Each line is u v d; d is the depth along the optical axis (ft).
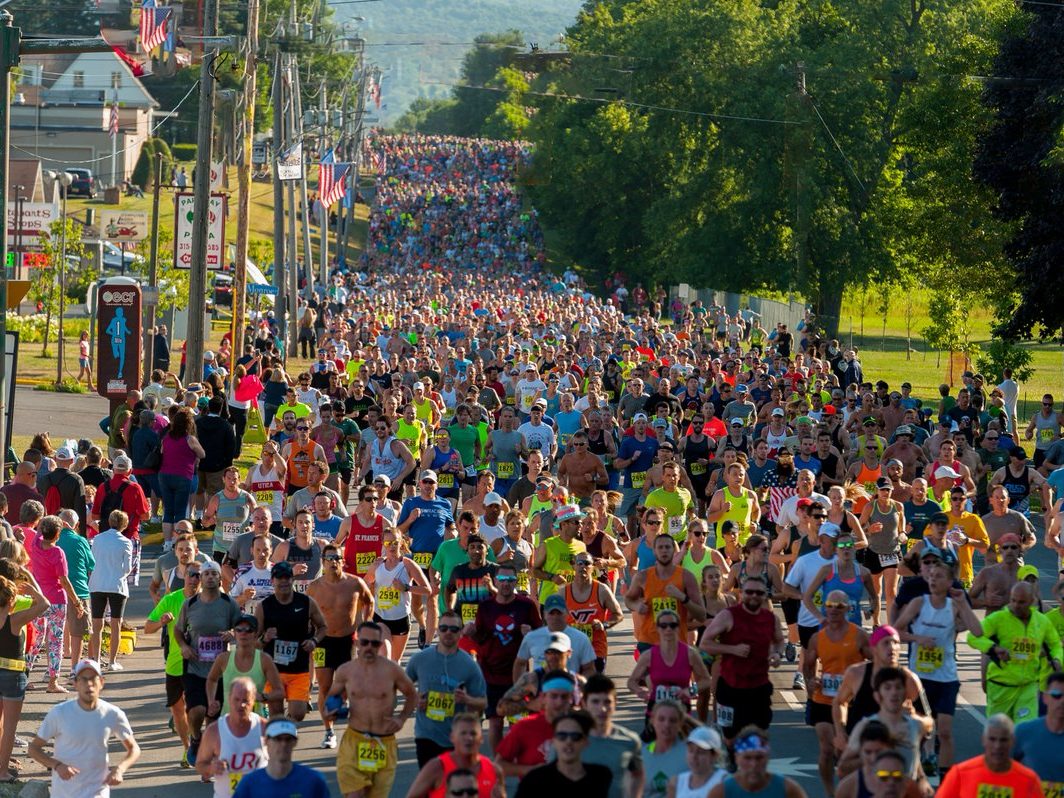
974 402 370.94
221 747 117.08
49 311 568.82
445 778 104.01
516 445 246.88
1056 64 435.53
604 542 168.66
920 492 200.13
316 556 167.43
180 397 283.59
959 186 577.02
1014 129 459.32
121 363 310.24
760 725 135.44
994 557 199.00
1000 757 102.94
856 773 102.32
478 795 95.09
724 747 132.16
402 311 625.00
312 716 164.76
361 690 122.93
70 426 386.52
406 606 166.40
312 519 172.45
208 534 252.42
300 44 567.18
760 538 161.17
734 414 298.15
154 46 317.83
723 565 164.86
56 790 121.49
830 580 159.02
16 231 598.75
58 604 170.81
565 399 283.18
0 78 199.72
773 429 256.93
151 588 163.32
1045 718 113.50
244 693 117.39
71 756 121.19
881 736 100.42
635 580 153.17
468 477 248.93
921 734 110.93
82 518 205.77
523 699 123.95
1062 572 153.28
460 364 363.97
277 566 142.92
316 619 144.05
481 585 154.10
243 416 317.83
